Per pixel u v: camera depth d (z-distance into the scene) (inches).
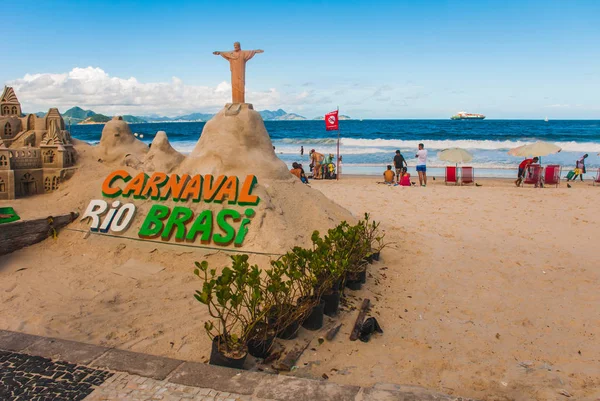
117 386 149.6
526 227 422.6
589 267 315.9
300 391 147.8
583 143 1470.2
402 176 688.4
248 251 270.4
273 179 318.0
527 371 184.9
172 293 242.1
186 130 3115.2
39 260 278.4
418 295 263.6
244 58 334.6
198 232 284.7
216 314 218.7
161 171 330.0
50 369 159.0
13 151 332.2
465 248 355.6
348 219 352.2
